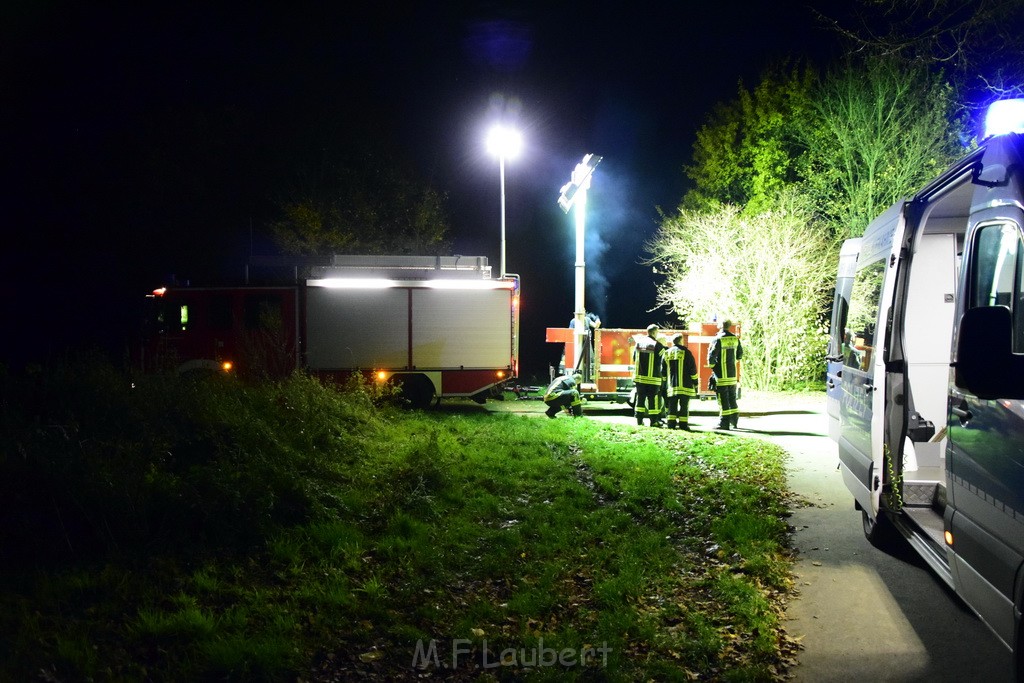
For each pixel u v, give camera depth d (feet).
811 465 35.47
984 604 12.83
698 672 15.79
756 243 69.05
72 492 19.90
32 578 17.38
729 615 18.39
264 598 17.76
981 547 12.82
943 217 21.97
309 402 34.86
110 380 28.07
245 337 47.32
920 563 21.80
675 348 45.60
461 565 21.16
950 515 14.33
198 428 27.45
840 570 21.34
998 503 12.18
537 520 25.20
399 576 20.11
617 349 54.08
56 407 25.95
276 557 20.02
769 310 69.41
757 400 63.41
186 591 17.72
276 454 27.09
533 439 38.50
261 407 33.22
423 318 54.08
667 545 23.30
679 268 75.36
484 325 54.49
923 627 17.71
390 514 24.16
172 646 15.26
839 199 76.48
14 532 18.90
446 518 24.91
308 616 17.22
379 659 15.98
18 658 13.89
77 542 19.38
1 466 20.07
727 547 22.98
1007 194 12.64
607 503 27.91
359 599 18.39
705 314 70.13
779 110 82.38
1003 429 11.98
